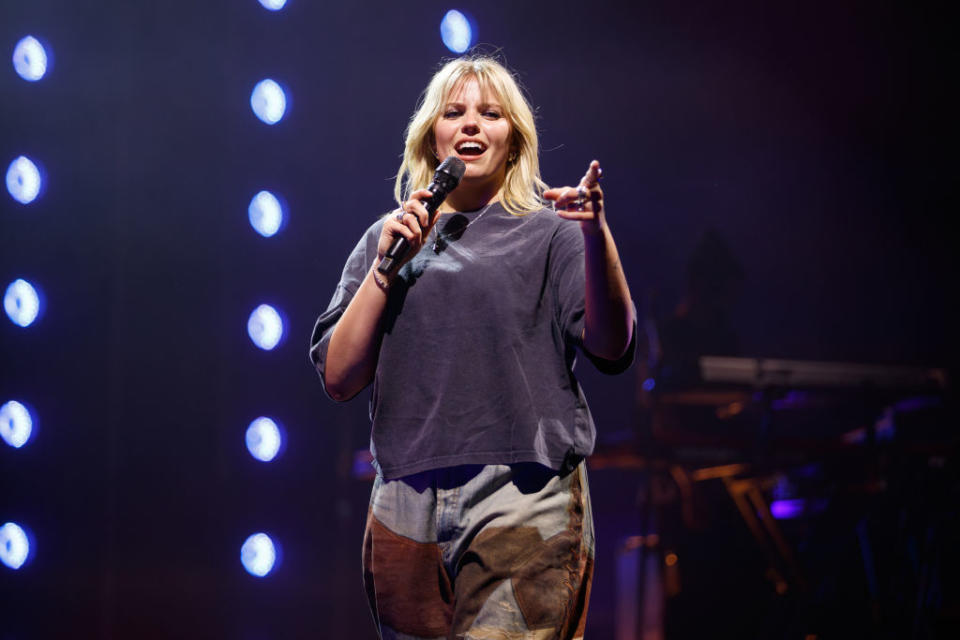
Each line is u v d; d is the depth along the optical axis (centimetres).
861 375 1439
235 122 1767
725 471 1445
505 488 548
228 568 1736
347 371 588
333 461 1784
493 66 648
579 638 562
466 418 552
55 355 1706
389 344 579
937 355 2312
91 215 1725
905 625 1328
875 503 1388
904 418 1568
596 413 2261
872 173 2266
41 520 1689
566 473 559
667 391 1433
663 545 1448
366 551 604
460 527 550
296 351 1781
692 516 1456
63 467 1702
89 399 1712
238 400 1758
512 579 530
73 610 1680
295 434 1777
